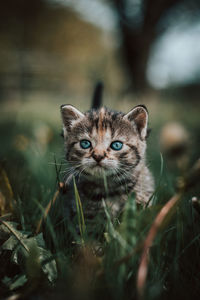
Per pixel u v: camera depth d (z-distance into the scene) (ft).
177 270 1.01
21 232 1.07
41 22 10.01
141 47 6.36
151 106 4.13
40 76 7.82
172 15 6.28
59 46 10.97
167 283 1.02
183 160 1.00
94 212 1.26
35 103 5.96
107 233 1.04
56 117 3.72
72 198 1.34
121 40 6.72
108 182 1.30
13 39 9.76
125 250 0.98
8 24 9.45
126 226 0.99
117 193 1.30
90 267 0.99
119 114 1.38
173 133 0.99
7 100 6.46
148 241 0.93
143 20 6.26
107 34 10.94
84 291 0.94
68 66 8.23
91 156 1.29
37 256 1.00
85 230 1.10
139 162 1.35
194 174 0.94
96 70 4.34
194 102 4.35
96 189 1.30
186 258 1.06
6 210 1.18
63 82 8.16
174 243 1.12
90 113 1.39
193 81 4.46
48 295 0.97
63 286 0.98
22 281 0.98
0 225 1.08
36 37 10.22
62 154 1.48
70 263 1.03
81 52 11.39
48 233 1.13
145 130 1.35
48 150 1.82
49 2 9.41
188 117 3.36
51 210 1.21
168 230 1.06
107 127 1.32
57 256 1.02
